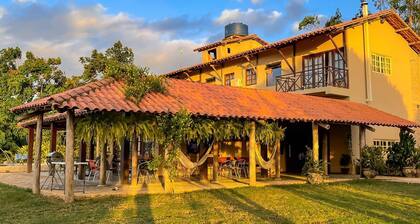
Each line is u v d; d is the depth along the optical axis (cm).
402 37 2472
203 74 3055
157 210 905
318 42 2272
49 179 1620
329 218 829
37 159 1175
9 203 1009
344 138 2116
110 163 1717
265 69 2581
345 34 2150
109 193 1112
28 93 3338
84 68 3572
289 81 2314
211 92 1523
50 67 3494
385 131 2244
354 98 2150
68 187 1014
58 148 2591
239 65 2772
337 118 1608
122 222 773
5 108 3241
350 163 2058
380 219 821
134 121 1130
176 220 795
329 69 2153
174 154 1182
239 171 1745
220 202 1029
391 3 3256
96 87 1178
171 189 1213
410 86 2481
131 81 1233
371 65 2247
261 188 1326
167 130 1170
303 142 2175
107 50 3694
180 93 1378
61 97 1020
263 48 2430
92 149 1908
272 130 1457
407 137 2003
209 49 3281
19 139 3422
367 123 1706
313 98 1902
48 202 1009
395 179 1731
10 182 1538
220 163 1712
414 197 1159
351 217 841
